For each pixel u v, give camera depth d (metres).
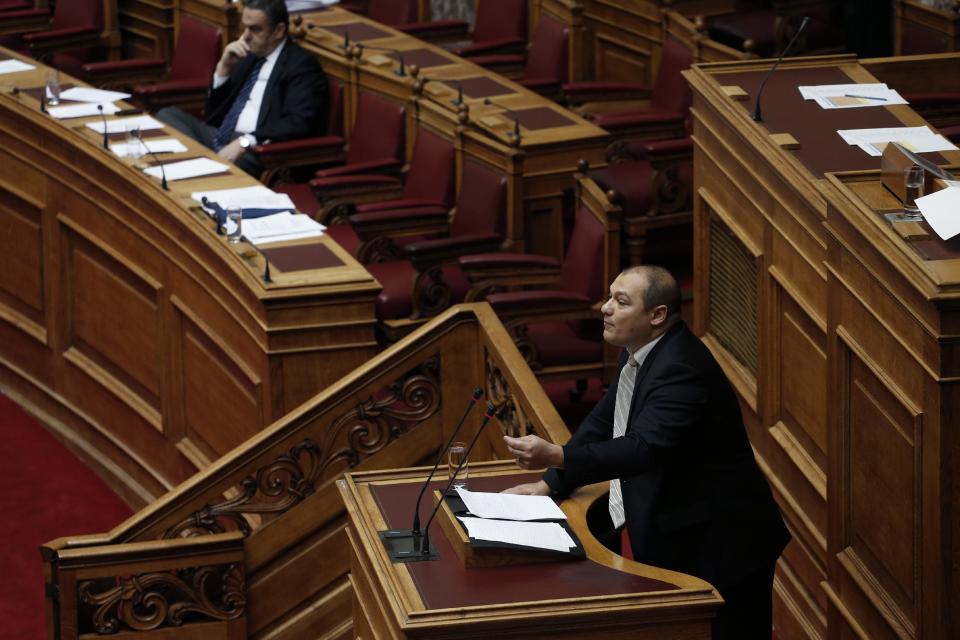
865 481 16.42
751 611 16.12
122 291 26.31
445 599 13.44
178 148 27.38
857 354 16.05
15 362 30.02
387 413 20.89
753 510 15.89
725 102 21.12
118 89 38.84
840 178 16.61
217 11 37.12
